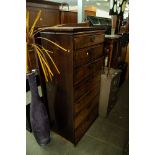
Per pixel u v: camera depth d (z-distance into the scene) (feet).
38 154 4.76
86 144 5.11
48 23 8.42
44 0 7.73
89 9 9.87
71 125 4.65
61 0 11.83
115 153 4.76
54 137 5.38
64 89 4.25
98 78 5.56
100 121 6.23
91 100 5.39
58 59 3.98
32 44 3.91
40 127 4.59
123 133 5.57
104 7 10.62
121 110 6.94
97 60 5.09
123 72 8.91
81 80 4.33
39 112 4.45
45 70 4.38
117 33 7.34
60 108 4.70
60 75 4.15
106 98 6.01
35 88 4.24
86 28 3.91
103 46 5.41
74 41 3.56
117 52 7.30
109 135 5.49
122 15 7.90
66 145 5.06
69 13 9.40
